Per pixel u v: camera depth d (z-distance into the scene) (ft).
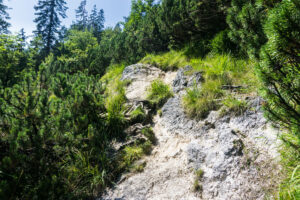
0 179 5.49
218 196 5.80
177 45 23.30
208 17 17.90
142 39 26.61
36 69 52.65
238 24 9.73
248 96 8.70
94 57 34.27
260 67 4.39
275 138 6.21
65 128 7.67
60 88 10.41
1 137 6.73
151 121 11.65
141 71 19.34
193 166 7.24
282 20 3.71
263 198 5.07
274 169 5.53
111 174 7.56
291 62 3.97
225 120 8.27
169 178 7.11
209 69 12.82
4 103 7.43
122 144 9.23
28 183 6.06
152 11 29.04
